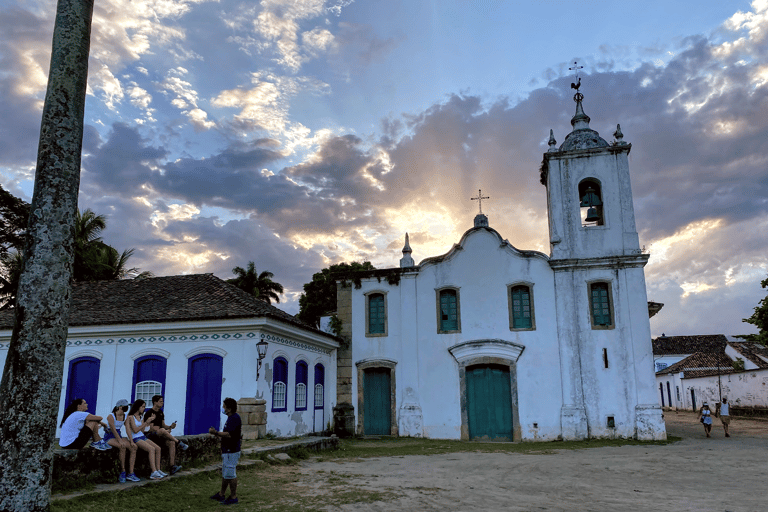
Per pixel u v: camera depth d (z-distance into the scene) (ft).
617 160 74.38
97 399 59.00
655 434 65.46
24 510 18.63
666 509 28.45
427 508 28.60
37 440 19.30
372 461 47.85
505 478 38.78
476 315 73.05
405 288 76.28
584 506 29.19
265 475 37.96
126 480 30.71
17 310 20.06
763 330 101.30
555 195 74.84
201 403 56.29
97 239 114.93
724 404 73.26
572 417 67.26
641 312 68.80
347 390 75.41
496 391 70.79
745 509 28.45
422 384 73.00
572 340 69.51
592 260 70.59
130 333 59.77
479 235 74.95
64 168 21.22
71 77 21.91
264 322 55.77
